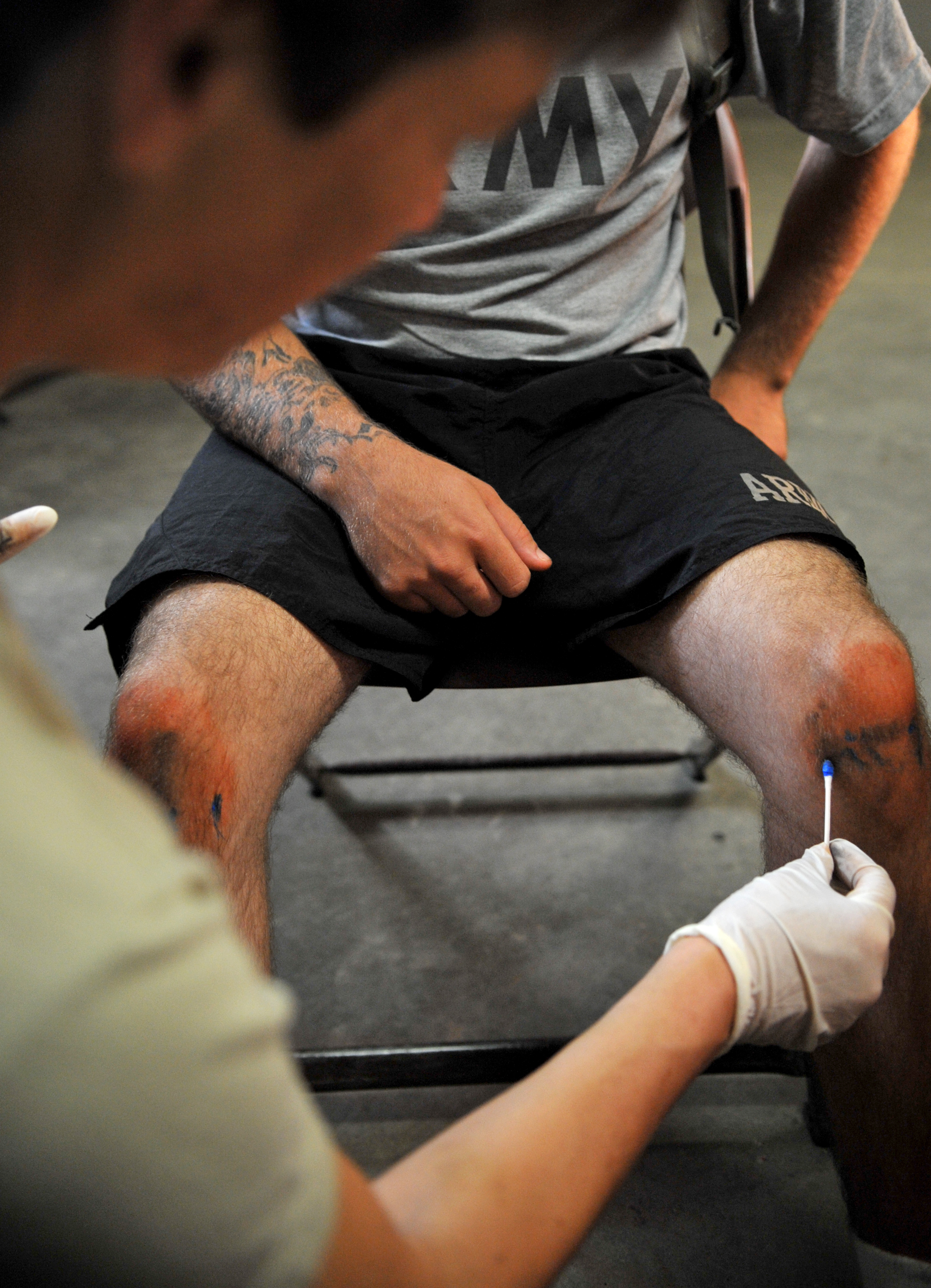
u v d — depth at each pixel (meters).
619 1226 0.98
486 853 1.47
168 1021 0.30
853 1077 0.80
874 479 2.38
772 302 1.22
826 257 1.19
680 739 1.69
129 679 0.80
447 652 0.97
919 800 0.75
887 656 0.75
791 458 2.48
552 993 1.24
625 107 1.00
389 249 1.04
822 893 0.63
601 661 0.98
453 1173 0.42
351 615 0.90
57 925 0.29
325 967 1.29
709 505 0.90
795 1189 1.01
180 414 2.87
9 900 0.28
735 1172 1.03
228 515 0.94
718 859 1.44
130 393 3.00
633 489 0.95
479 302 1.04
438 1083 1.01
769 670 0.79
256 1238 0.32
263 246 0.33
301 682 0.86
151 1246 0.31
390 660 0.92
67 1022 0.28
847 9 1.01
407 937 1.33
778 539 0.87
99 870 0.30
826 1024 0.60
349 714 1.79
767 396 1.23
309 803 1.58
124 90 0.28
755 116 5.71
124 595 0.89
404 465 0.92
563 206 1.01
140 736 0.76
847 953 0.60
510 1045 1.01
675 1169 1.03
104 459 2.64
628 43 0.34
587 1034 0.50
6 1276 0.30
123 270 0.32
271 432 0.98
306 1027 1.21
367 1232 0.35
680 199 1.16
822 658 0.76
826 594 0.80
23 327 0.32
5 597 0.34
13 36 0.26
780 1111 1.09
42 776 0.30
